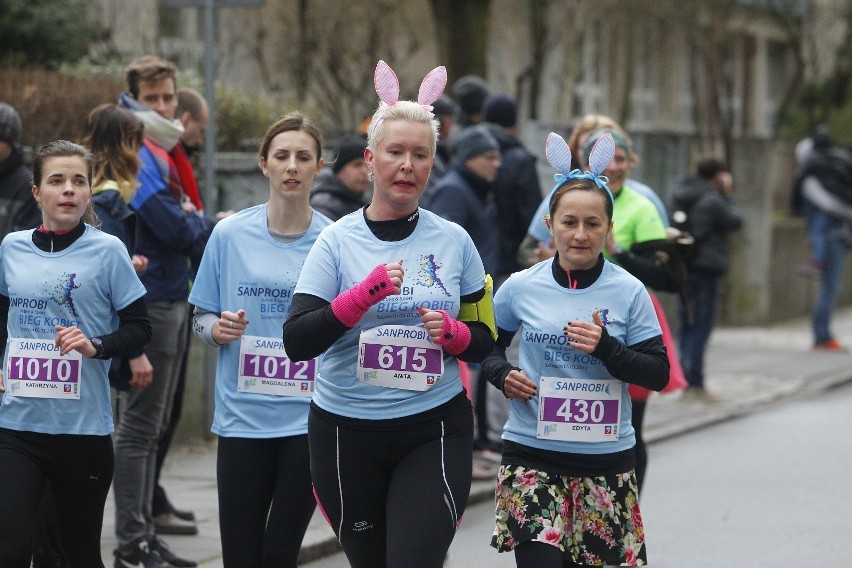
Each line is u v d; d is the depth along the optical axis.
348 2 39.41
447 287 10.52
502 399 20.89
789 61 73.44
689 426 25.55
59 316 12.06
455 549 16.73
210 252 12.61
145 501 14.84
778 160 48.88
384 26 40.22
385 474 10.66
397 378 10.45
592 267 11.93
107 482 12.17
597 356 11.44
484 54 38.69
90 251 12.16
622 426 11.88
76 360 11.93
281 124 12.53
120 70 28.33
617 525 11.79
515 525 11.62
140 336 12.24
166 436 16.53
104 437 12.11
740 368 33.34
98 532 12.29
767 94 72.81
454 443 10.57
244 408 12.20
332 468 10.64
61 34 30.09
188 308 15.55
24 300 12.05
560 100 47.03
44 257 12.10
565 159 11.99
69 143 12.20
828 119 59.06
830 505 19.22
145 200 14.91
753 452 23.30
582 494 11.78
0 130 14.76
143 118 15.34
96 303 12.15
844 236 36.72
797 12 57.03
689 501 19.45
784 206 49.31
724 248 28.73
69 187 11.98
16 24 29.16
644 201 15.98
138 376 13.55
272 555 12.04
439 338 10.31
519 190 20.91
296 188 12.40
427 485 10.34
